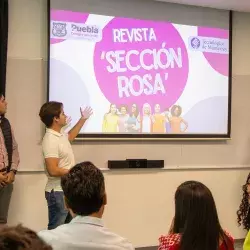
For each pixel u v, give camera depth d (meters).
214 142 4.76
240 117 4.85
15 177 3.96
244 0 4.41
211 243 1.66
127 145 4.38
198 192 1.70
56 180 3.24
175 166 4.57
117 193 4.34
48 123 3.30
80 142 4.20
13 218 3.95
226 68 4.74
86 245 1.43
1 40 3.79
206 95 4.66
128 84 4.36
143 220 4.44
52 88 4.07
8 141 3.61
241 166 4.86
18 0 3.97
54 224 3.24
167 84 4.51
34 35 4.03
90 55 4.21
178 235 1.71
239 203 4.83
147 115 4.43
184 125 4.57
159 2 4.48
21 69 3.99
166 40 4.51
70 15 4.13
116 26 4.32
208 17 4.67
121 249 1.46
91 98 4.22
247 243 1.92
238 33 4.83
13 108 3.96
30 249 0.67
